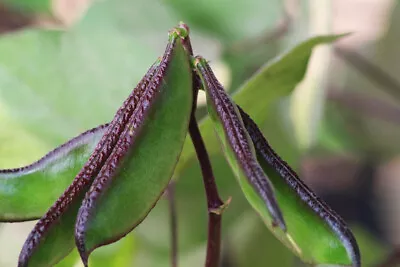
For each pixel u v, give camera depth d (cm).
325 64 55
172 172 31
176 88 32
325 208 31
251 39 62
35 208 34
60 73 55
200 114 53
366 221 102
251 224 63
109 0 57
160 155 31
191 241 59
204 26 62
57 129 54
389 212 103
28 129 54
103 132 34
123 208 31
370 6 94
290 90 42
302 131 56
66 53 55
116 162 31
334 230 31
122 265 51
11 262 63
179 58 32
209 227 36
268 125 54
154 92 32
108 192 31
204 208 57
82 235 30
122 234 31
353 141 83
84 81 55
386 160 86
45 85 55
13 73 54
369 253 70
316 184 104
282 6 62
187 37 33
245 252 65
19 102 54
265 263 64
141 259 58
